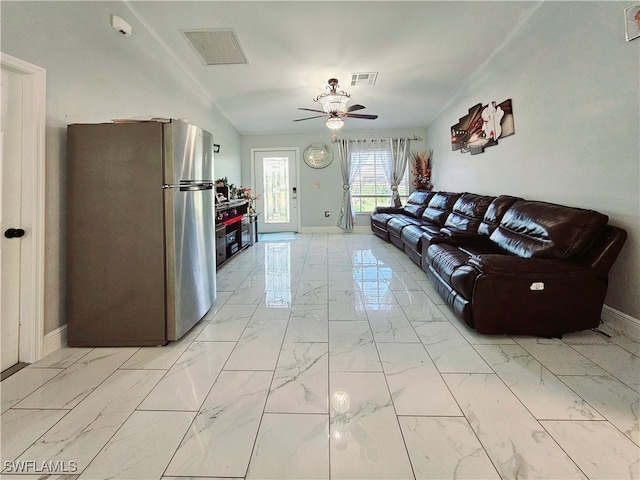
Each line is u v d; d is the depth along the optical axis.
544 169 2.86
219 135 5.47
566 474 1.11
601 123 2.22
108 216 2.06
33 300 1.90
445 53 3.52
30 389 1.64
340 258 4.71
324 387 1.63
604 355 1.89
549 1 2.66
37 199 1.88
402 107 5.52
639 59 1.93
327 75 4.02
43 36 1.89
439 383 1.65
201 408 1.49
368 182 7.32
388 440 1.28
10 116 1.80
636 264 2.01
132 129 2.05
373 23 2.89
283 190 7.45
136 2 2.58
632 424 1.34
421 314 2.59
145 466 1.18
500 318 2.07
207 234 2.58
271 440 1.29
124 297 2.09
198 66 3.73
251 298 3.02
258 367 1.84
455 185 5.16
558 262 2.06
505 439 1.27
